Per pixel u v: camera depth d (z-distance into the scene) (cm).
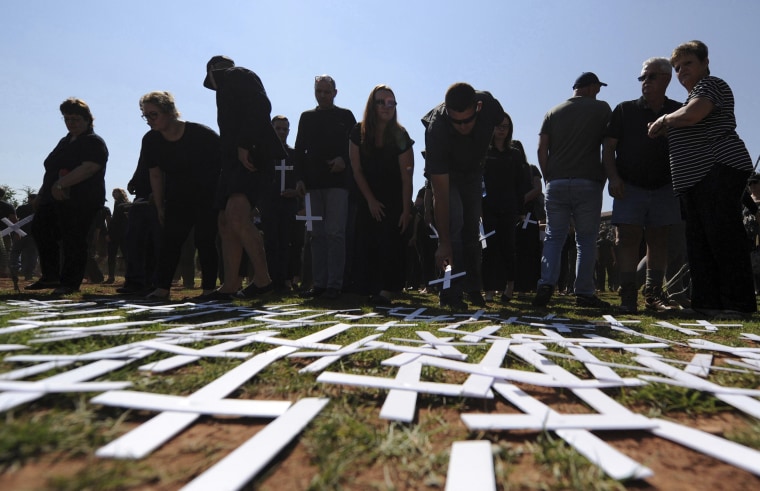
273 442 94
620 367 162
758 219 483
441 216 352
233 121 352
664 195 361
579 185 385
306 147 441
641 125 359
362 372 156
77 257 424
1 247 539
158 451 93
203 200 399
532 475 88
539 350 186
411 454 95
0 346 156
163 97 372
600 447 96
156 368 147
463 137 351
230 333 222
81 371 136
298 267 655
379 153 383
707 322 296
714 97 301
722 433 109
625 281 365
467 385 133
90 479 78
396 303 421
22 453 86
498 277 489
